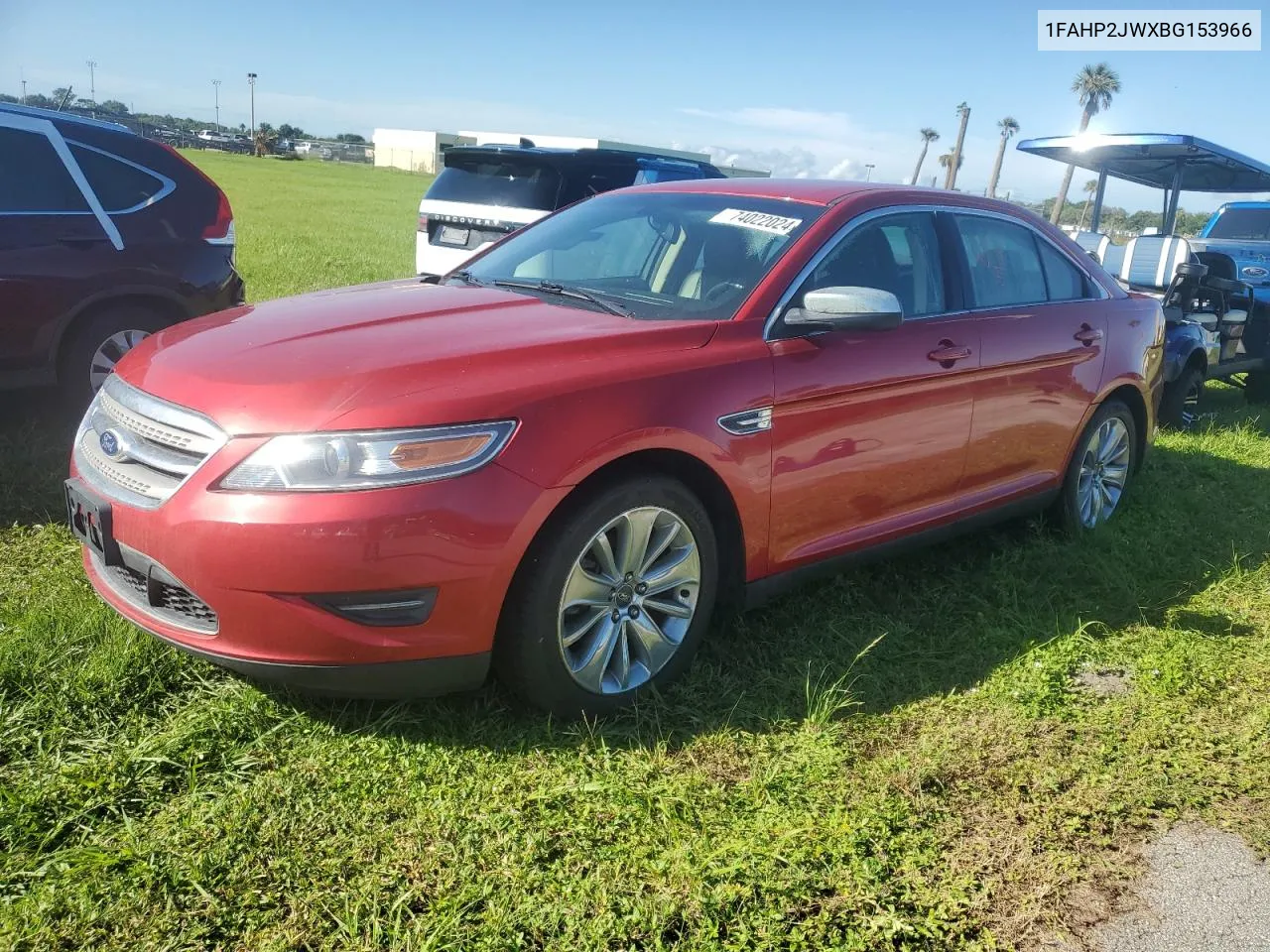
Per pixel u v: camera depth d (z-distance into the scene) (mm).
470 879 2377
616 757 2902
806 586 4129
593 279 3895
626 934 2254
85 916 2180
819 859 2533
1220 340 8859
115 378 3172
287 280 11578
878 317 3385
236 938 2178
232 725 2855
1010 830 2736
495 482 2709
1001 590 4246
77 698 2920
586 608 3025
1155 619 4160
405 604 2682
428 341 3023
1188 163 9570
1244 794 2973
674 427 3039
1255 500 5977
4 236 4949
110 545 2863
